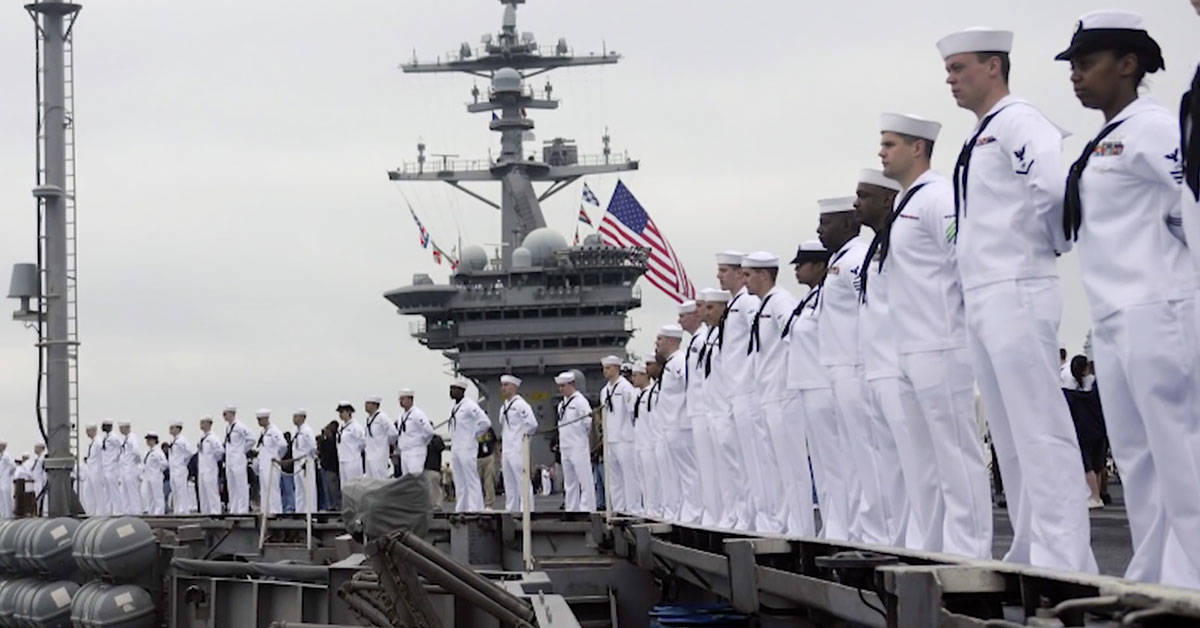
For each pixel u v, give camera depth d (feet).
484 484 116.26
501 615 31.14
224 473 139.23
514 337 229.45
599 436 98.37
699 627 38.91
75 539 57.88
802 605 32.07
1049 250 29.04
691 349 60.29
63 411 90.99
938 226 33.06
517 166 231.09
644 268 227.40
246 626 50.11
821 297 42.63
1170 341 24.40
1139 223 25.03
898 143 34.88
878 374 36.29
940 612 22.07
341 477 117.19
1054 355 28.78
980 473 33.04
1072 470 28.27
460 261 229.66
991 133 29.58
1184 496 24.30
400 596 31.22
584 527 74.54
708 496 59.72
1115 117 25.76
